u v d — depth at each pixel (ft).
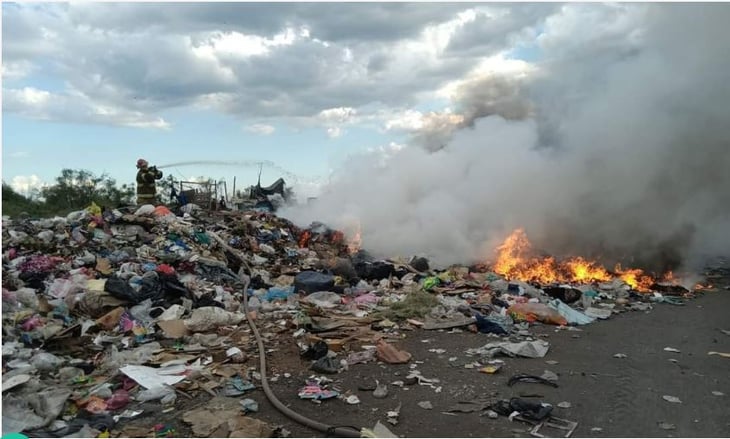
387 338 27.22
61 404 17.94
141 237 41.24
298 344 25.41
